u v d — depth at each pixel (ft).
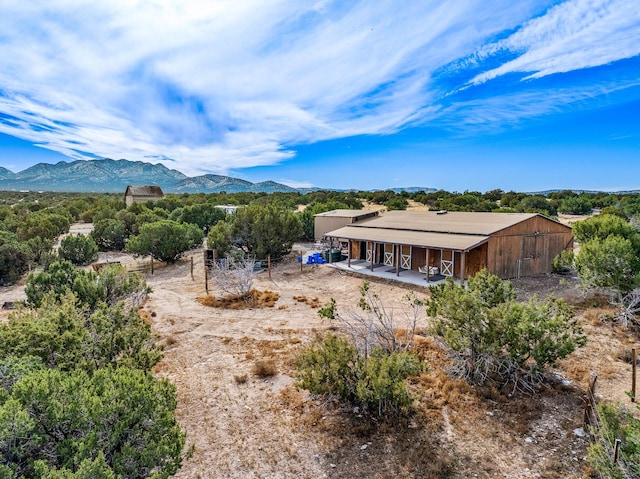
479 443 21.91
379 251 76.64
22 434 12.86
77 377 16.12
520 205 154.71
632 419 17.24
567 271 63.87
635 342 35.29
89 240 83.97
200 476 19.71
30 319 25.31
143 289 47.34
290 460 20.92
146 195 208.03
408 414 24.80
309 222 111.55
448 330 28.43
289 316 46.91
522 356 28.32
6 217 120.26
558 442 21.74
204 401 27.20
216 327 43.34
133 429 15.46
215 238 79.82
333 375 25.18
